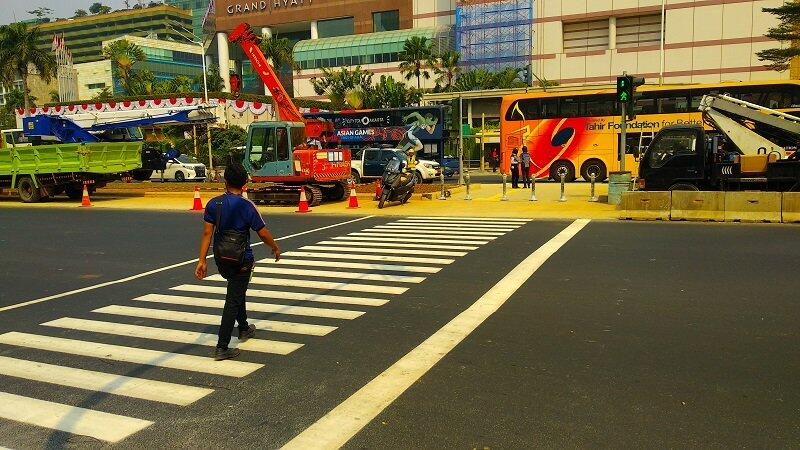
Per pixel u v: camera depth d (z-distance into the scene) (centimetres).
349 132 3544
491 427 409
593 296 759
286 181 1978
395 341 601
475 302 744
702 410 428
